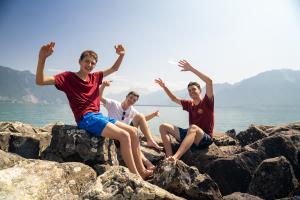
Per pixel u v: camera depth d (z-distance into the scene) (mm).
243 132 10773
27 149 6988
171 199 4270
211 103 7965
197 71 7820
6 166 4777
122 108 8188
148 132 7746
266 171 6480
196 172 5293
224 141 9578
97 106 6277
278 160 6551
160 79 8727
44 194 4195
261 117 64000
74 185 4555
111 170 4484
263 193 6371
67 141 5977
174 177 5055
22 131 8773
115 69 6945
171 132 7766
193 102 8461
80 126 6008
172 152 7656
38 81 5434
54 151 6121
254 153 7590
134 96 8055
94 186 4176
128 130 5863
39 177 4406
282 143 8023
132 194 4105
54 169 4660
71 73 6043
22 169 4461
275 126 12336
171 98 8734
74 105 5992
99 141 6004
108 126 5672
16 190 4059
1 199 3850
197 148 7730
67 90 5906
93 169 5410
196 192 4949
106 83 8117
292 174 6684
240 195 5547
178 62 7867
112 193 4086
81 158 5910
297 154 8094
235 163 7125
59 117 44156
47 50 5285
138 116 7809
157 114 9000
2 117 40938
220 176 7043
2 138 6863
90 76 6469
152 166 6223
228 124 39750
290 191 6523
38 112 60250
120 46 6996
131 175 4355
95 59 6277
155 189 4246
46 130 9812
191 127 7234
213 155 7449
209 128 7953
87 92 6125
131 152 5559
